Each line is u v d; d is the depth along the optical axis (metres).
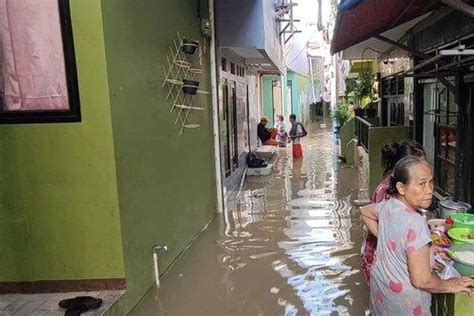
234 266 4.88
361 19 5.02
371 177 7.27
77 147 3.68
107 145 3.66
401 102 8.36
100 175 3.70
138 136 4.18
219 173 7.23
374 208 2.63
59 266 3.83
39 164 3.72
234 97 11.30
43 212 3.78
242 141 12.72
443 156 5.84
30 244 3.82
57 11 3.54
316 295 4.07
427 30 6.06
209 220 6.70
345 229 6.00
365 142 9.61
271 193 8.59
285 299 4.03
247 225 6.46
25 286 3.86
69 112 3.63
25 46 3.60
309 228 6.12
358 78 14.96
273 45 11.16
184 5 5.77
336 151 14.78
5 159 3.74
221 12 7.93
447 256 2.63
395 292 2.32
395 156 2.84
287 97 24.88
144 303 4.08
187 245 5.60
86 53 3.56
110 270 3.80
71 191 3.74
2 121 3.68
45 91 3.64
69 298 3.70
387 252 2.37
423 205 2.32
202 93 6.50
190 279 4.58
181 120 5.50
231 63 10.88
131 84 4.05
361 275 4.44
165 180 4.89
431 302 2.61
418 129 6.86
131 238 3.97
